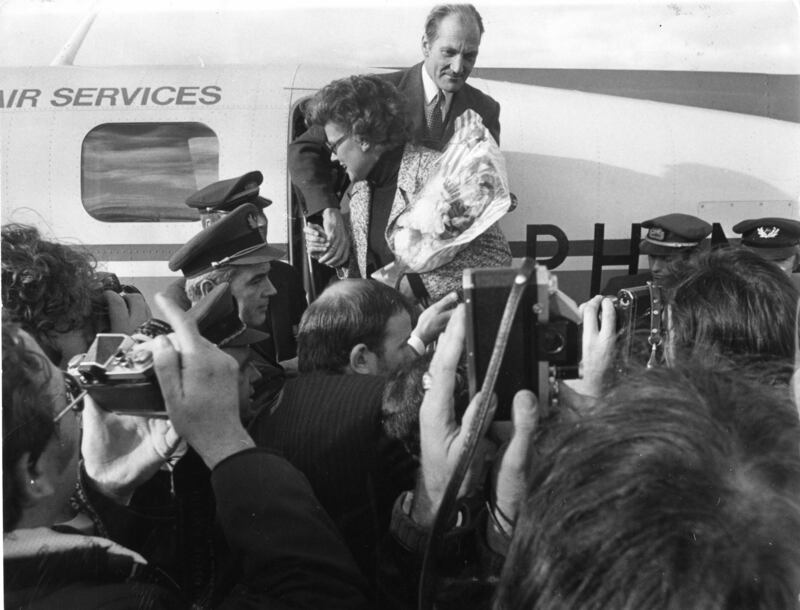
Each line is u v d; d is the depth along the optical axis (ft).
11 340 4.32
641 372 3.15
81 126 12.67
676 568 2.52
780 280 5.46
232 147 12.46
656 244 10.74
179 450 5.66
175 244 12.71
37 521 4.50
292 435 5.79
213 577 5.40
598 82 12.66
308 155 9.42
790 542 2.58
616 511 2.61
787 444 2.83
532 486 2.96
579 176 12.65
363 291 6.68
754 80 12.44
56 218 12.71
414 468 5.49
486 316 4.06
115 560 4.55
